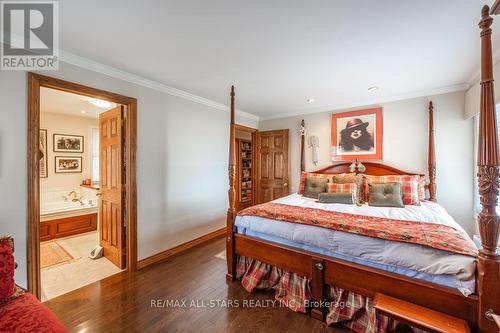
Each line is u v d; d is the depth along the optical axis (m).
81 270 2.70
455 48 2.02
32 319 1.22
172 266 2.80
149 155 2.87
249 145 6.46
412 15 1.57
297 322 1.84
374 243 1.66
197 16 1.59
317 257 1.87
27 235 1.91
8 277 1.40
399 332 1.59
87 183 4.68
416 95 3.27
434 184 3.03
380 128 3.56
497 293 1.20
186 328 1.75
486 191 1.21
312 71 2.54
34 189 1.93
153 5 1.47
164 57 2.22
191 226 3.45
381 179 3.20
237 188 6.07
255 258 2.27
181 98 3.29
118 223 2.79
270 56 2.20
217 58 2.24
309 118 4.29
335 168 3.92
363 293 1.68
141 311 1.95
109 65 2.40
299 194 3.79
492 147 1.17
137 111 2.74
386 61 2.29
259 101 3.77
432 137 3.06
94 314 1.91
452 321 1.31
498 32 1.74
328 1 1.43
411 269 1.51
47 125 4.27
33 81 1.93
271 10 1.52
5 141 1.81
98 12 1.55
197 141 3.55
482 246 1.26
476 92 2.58
